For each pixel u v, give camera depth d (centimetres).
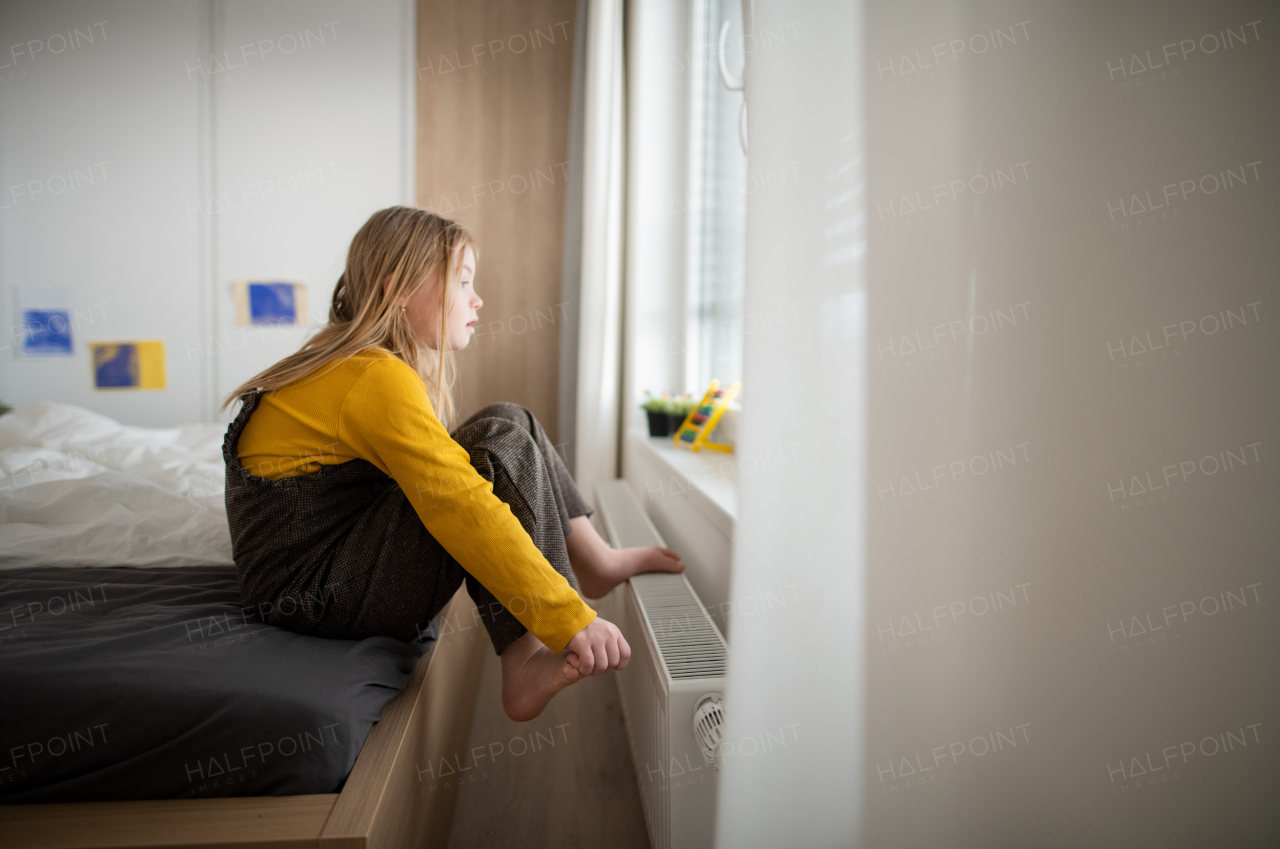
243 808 67
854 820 63
